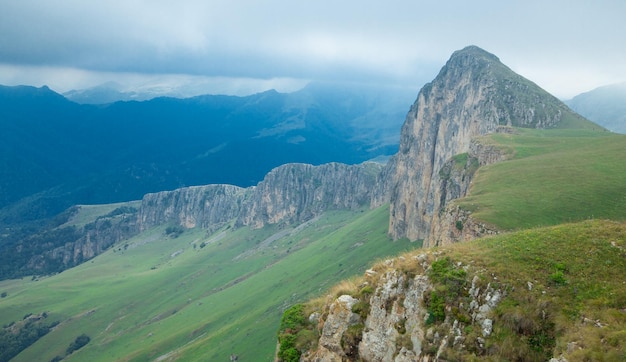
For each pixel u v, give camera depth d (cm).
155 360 19538
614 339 2334
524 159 9988
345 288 4131
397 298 3394
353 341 3641
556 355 2477
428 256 3450
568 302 2727
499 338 2711
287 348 4188
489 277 3009
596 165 8288
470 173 13050
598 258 3002
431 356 2920
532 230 3716
